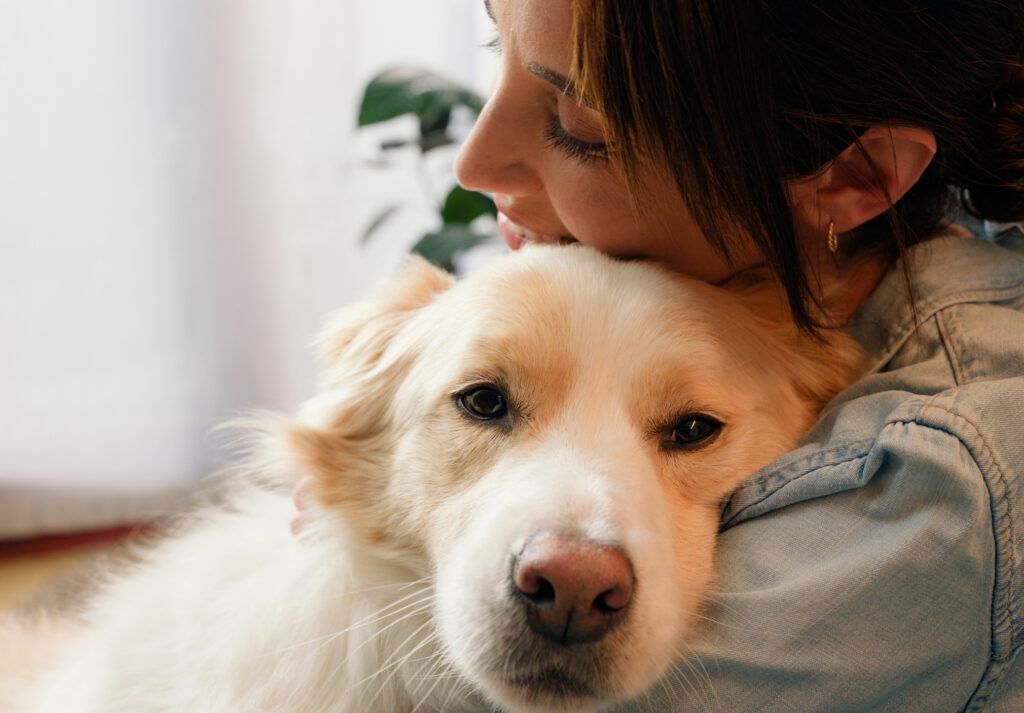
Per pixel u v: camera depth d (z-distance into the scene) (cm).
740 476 122
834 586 95
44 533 342
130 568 174
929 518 93
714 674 100
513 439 118
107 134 329
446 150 355
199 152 339
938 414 95
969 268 116
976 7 104
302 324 365
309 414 145
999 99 113
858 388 113
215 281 349
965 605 93
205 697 127
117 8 322
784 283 107
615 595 99
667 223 116
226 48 336
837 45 98
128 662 138
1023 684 98
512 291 122
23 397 332
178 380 350
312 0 344
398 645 126
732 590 104
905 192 114
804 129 102
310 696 126
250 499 160
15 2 312
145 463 349
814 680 95
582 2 91
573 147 112
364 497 134
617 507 104
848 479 100
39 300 330
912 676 94
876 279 129
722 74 93
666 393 118
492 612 104
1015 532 92
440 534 120
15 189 322
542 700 104
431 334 131
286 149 352
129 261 338
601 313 118
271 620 128
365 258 371
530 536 102
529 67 104
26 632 192
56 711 150
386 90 253
